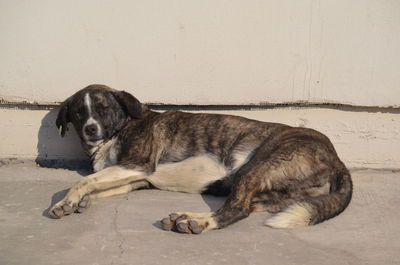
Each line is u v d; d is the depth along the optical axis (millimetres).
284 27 2768
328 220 2365
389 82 2795
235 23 2762
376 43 2777
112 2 2752
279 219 2305
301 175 2426
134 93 2807
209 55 2781
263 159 2441
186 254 2125
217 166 2588
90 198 2436
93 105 2646
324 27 2768
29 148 2852
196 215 2295
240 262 2090
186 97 2807
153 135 2643
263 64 2787
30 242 2186
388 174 2805
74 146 2850
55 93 2803
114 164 2686
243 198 2363
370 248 2188
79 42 2775
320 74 2791
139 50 2781
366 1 2752
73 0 2752
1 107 2834
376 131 2842
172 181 2613
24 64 2783
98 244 2176
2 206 2438
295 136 2504
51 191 2574
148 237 2221
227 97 2807
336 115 2838
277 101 2809
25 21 2762
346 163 2846
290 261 2100
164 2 2752
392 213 2436
